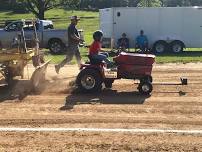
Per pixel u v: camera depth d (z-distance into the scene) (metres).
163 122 13.01
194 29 36.97
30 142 11.22
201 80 20.22
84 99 16.14
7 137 11.65
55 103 15.55
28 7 93.00
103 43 37.91
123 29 37.25
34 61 18.38
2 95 16.91
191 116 13.72
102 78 17.06
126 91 17.48
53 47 37.03
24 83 18.56
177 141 11.27
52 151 10.55
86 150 10.61
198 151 10.58
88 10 136.12
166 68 25.00
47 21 37.59
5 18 111.75
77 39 19.91
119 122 13.00
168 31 37.03
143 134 11.84
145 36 36.03
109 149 10.68
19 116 13.80
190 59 29.62
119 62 17.02
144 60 16.95
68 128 12.41
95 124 12.79
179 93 17.14
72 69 24.03
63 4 96.00
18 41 18.09
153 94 16.98
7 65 18.11
